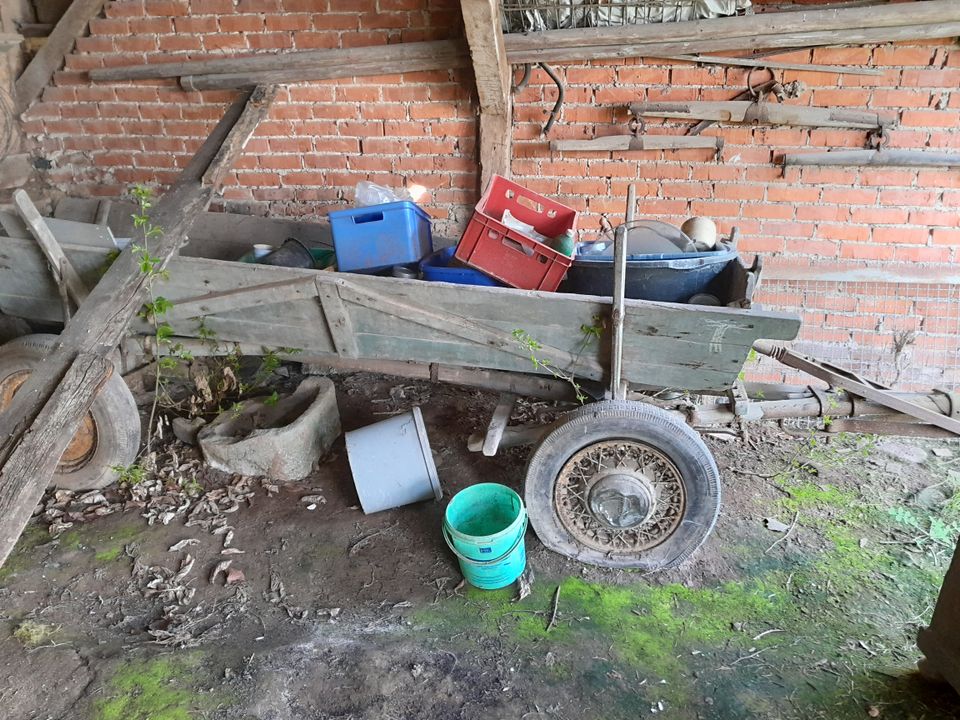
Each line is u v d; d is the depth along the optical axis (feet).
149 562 8.07
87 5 12.31
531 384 8.93
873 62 10.69
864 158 11.08
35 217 8.40
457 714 6.18
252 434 9.45
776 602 7.56
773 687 6.47
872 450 10.71
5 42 12.59
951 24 10.03
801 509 9.21
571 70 11.44
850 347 12.35
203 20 12.05
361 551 8.36
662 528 7.86
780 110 11.01
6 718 5.91
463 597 7.67
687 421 8.64
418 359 8.49
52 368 7.40
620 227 6.92
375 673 6.53
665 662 6.77
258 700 6.13
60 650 6.66
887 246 11.69
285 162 12.82
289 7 11.69
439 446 10.59
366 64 11.68
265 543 8.46
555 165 12.12
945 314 11.84
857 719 6.10
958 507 9.21
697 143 11.45
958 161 10.77
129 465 9.25
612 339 7.52
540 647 6.94
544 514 8.04
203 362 10.36
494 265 8.20
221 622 7.21
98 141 13.29
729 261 7.97
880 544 8.52
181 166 13.23
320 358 9.57
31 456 6.54
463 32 11.34
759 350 8.80
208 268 8.53
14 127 13.23
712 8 10.60
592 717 6.18
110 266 8.58
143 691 6.21
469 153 12.21
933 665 6.19
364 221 9.15
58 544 8.33
